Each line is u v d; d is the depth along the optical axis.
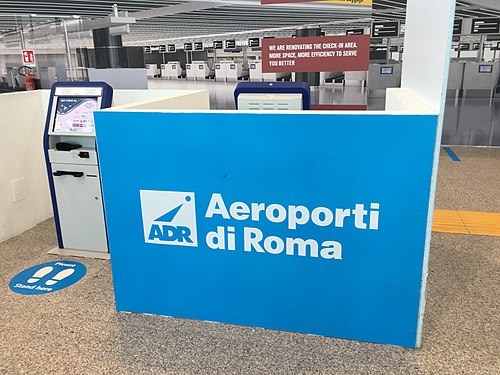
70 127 2.92
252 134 1.83
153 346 2.00
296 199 1.86
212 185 1.95
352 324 1.99
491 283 2.51
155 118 1.92
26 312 2.30
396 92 2.47
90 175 2.89
